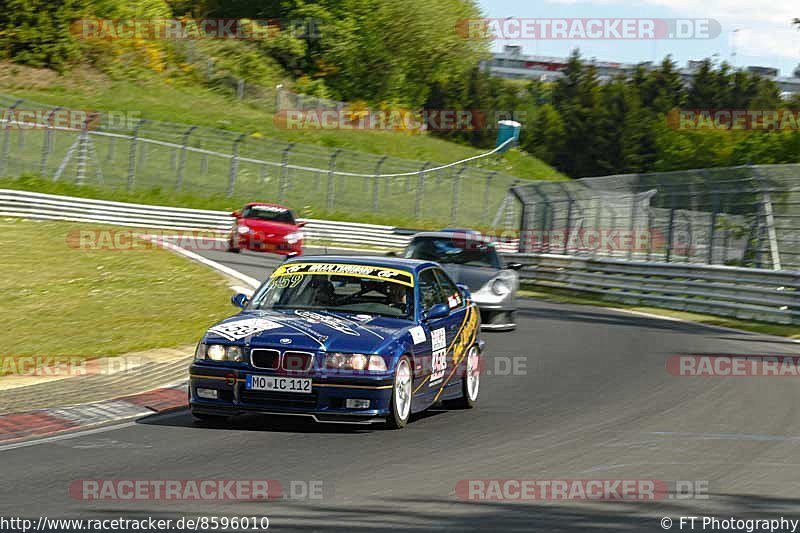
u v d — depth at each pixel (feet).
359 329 91.50
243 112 634.43
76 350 133.28
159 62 647.97
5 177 387.55
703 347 167.53
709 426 97.25
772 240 237.04
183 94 632.38
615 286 279.90
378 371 88.02
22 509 61.57
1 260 227.40
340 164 544.62
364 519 60.18
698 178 261.03
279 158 534.37
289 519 59.82
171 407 101.35
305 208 467.93
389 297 98.43
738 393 119.24
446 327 102.27
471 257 186.60
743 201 246.27
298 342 88.17
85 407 99.86
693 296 253.85
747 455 83.61
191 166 487.20
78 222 356.18
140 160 474.49
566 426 95.91
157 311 173.47
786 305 219.82
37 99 543.80
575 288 297.94
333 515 60.95
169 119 565.53
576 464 78.59
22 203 340.80
